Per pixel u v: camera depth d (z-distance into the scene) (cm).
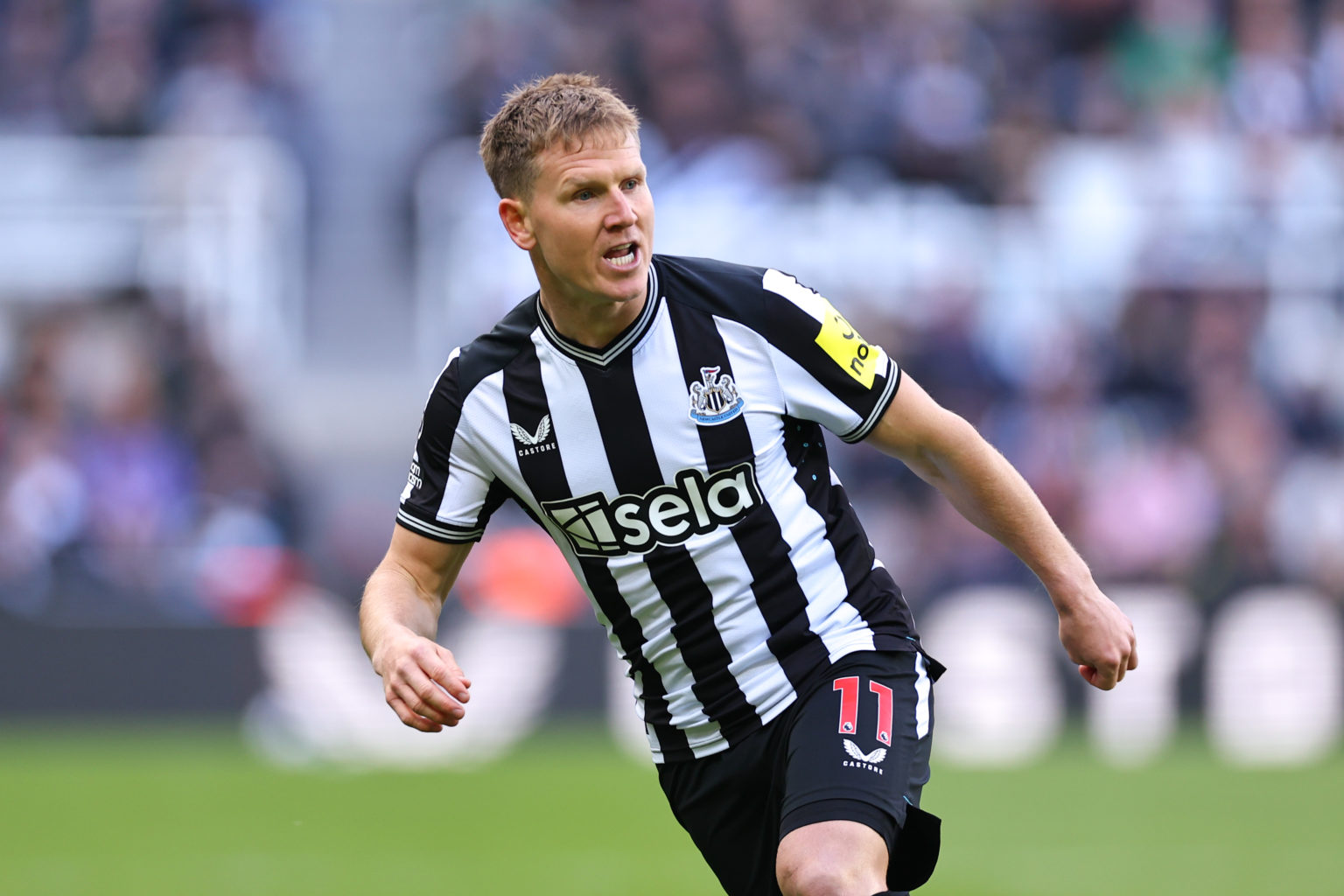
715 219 4475
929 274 4409
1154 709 3462
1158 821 2722
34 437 3966
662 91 4706
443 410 1233
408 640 1128
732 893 1281
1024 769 3256
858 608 1217
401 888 2194
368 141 4994
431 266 4644
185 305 4319
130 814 2734
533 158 1126
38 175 4600
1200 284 4431
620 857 2409
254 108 4806
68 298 4359
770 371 1182
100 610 3431
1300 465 4153
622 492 1194
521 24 4850
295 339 4647
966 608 3453
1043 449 4069
